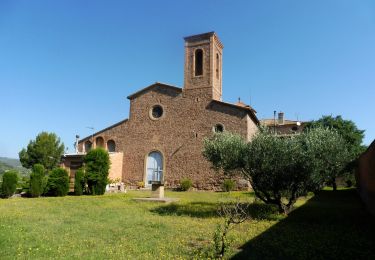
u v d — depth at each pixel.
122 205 16.17
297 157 12.35
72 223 10.66
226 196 20.47
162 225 10.46
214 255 6.86
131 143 29.25
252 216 12.69
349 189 27.59
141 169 28.34
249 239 8.54
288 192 13.75
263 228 10.20
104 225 10.36
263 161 12.59
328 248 7.77
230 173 14.68
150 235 8.91
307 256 7.05
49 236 8.48
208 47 27.97
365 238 8.86
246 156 13.09
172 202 17.70
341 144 13.31
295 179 12.77
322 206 16.20
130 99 30.23
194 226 10.39
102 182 22.17
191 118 27.16
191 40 28.80
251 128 26.56
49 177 21.14
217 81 28.73
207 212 13.80
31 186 19.83
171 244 7.89
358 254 7.27
